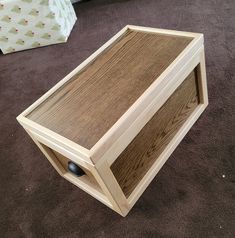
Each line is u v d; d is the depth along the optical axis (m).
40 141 0.86
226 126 1.04
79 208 0.96
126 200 0.86
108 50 0.98
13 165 1.17
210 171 0.93
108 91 0.83
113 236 0.86
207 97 1.10
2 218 1.00
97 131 0.73
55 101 0.86
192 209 0.86
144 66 0.87
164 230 0.83
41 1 1.67
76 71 0.93
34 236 0.92
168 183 0.94
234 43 1.39
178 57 0.84
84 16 2.05
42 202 1.01
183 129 1.03
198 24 1.60
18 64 1.79
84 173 0.89
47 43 1.87
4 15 1.71
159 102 0.83
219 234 0.79
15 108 1.46
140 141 0.85
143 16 1.82
